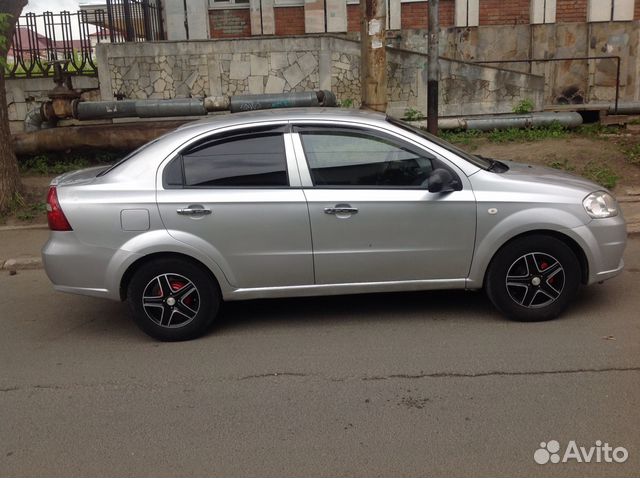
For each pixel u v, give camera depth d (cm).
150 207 484
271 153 495
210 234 486
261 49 1198
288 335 507
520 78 1214
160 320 504
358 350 472
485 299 568
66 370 463
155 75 1205
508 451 338
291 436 361
